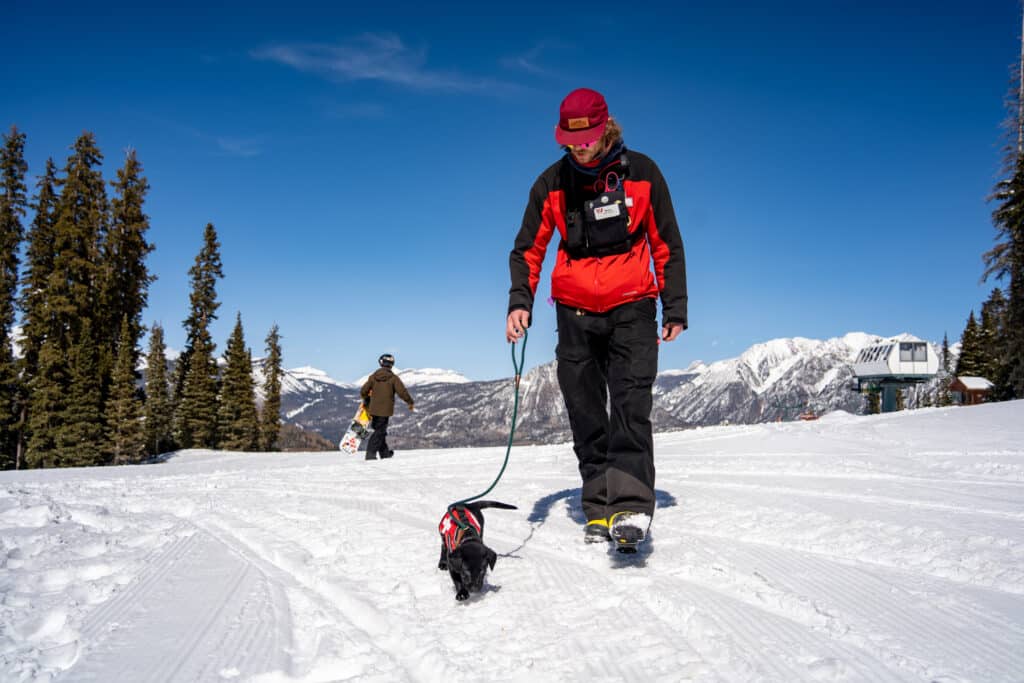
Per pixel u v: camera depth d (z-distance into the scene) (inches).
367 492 259.3
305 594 126.0
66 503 239.0
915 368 2012.8
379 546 160.2
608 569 135.2
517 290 156.6
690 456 339.0
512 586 126.7
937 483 231.9
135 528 195.5
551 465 349.4
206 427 2160.4
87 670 90.2
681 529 168.9
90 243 1673.2
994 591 112.3
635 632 98.6
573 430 159.8
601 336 152.3
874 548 140.9
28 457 1486.2
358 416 600.4
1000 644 89.0
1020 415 438.3
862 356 2155.5
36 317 1550.2
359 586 127.6
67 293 1587.1
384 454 501.7
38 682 86.5
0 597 123.6
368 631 105.7
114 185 1813.5
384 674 86.0
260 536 177.5
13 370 1519.4
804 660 85.5
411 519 198.5
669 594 114.4
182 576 140.2
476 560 117.6
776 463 293.7
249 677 88.0
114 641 101.2
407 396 510.9
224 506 231.0
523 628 103.1
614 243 149.0
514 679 84.9
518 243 159.3
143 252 1836.9
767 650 89.1
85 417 1530.5
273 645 99.7
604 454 158.7
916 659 84.1
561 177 152.0
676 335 143.3
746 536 158.1
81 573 144.3
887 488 221.9
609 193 146.7
